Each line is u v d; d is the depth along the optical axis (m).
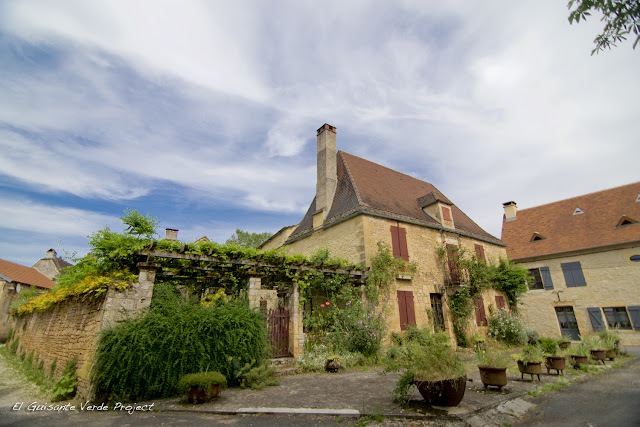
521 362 6.35
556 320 17.02
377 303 9.91
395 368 4.96
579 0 3.17
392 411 4.32
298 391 5.60
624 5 3.04
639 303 14.80
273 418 4.26
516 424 4.03
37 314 10.38
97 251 6.23
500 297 14.59
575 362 7.60
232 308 6.69
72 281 7.52
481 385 5.77
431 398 4.47
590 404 4.70
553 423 3.98
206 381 4.95
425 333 9.73
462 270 12.48
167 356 5.49
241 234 31.06
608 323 15.53
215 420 4.23
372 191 12.90
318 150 13.90
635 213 16.47
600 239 16.52
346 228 11.39
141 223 7.20
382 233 11.14
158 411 4.66
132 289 6.11
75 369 6.07
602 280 16.02
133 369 5.21
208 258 7.05
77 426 4.06
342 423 4.02
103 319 5.62
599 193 19.02
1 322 18.23
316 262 8.77
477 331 12.38
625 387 5.69
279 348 7.91
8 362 11.00
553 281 17.48
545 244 18.47
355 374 7.14
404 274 10.91
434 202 13.67
